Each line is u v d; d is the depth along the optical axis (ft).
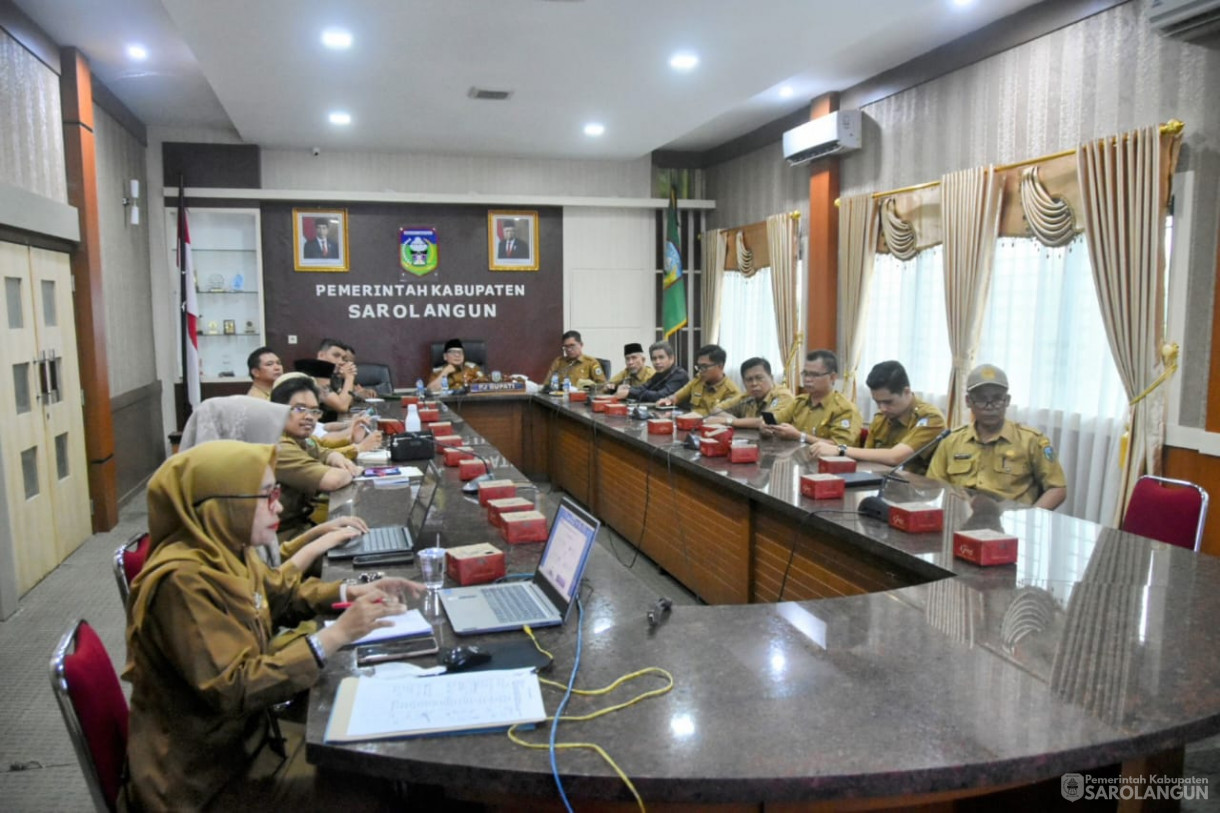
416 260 25.22
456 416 16.79
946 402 17.29
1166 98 12.26
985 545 6.27
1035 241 14.71
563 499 6.03
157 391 22.33
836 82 19.30
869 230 18.85
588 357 23.15
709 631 5.06
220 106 20.49
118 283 18.95
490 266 25.82
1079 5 13.58
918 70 17.33
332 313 24.75
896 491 8.95
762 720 3.91
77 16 13.88
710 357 16.58
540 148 23.76
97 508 16.14
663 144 23.45
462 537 7.18
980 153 15.89
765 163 23.67
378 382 23.07
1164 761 4.75
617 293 26.81
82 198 15.53
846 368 19.90
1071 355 14.25
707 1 12.27
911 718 3.89
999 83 15.34
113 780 4.40
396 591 5.65
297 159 23.93
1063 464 14.39
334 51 14.49
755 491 9.13
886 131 18.54
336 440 12.54
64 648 4.40
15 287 12.70
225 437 7.35
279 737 4.76
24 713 9.01
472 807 4.64
